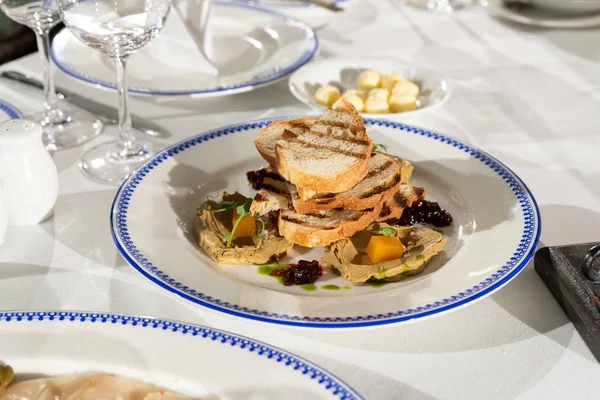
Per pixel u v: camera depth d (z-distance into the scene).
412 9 2.90
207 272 1.32
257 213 1.46
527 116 2.10
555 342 1.22
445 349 1.20
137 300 1.31
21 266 1.39
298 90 2.09
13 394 0.99
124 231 1.40
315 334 1.23
